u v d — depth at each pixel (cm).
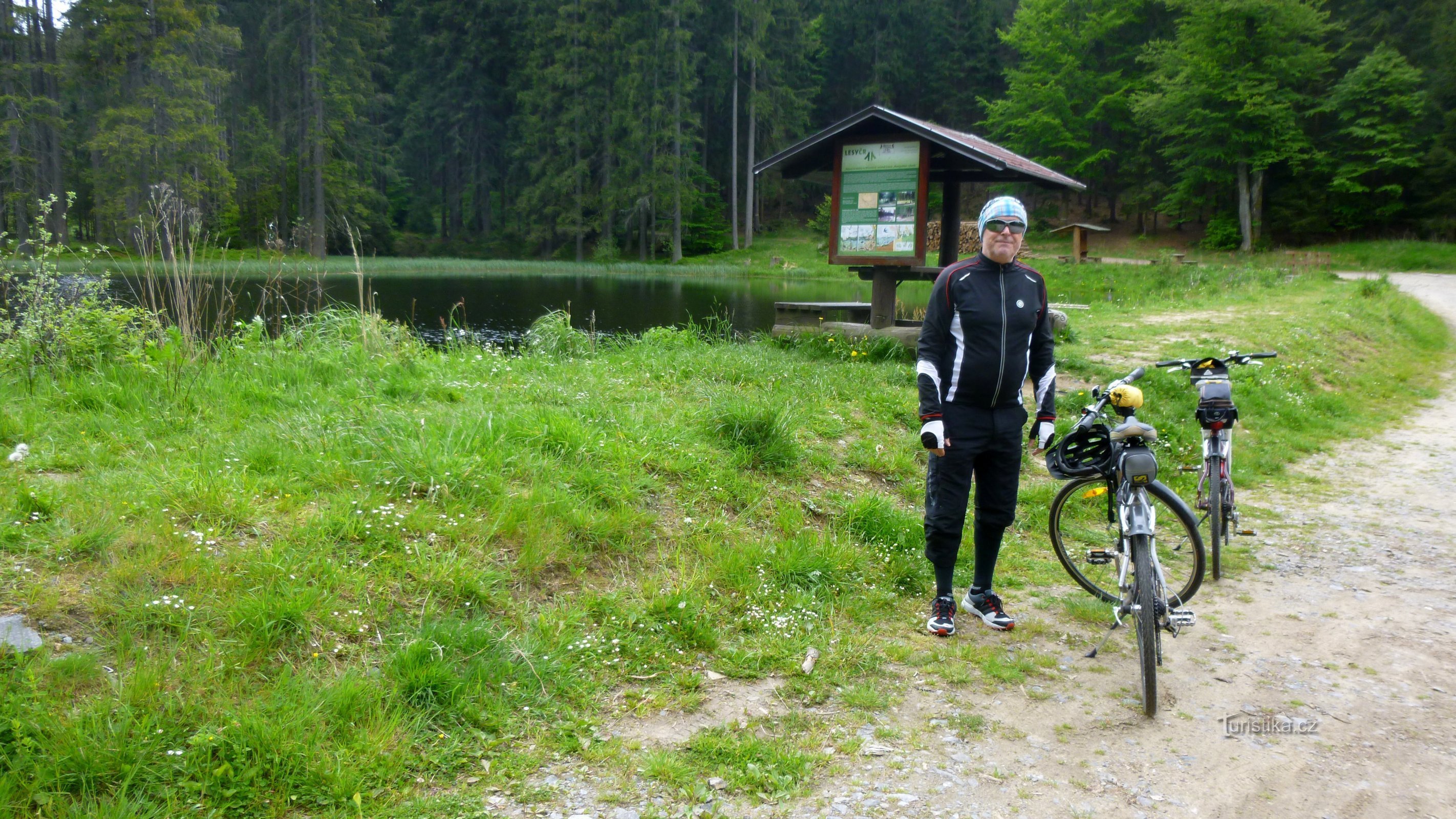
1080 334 1238
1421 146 4609
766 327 1906
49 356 620
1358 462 780
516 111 6712
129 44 4991
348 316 888
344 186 5847
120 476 407
